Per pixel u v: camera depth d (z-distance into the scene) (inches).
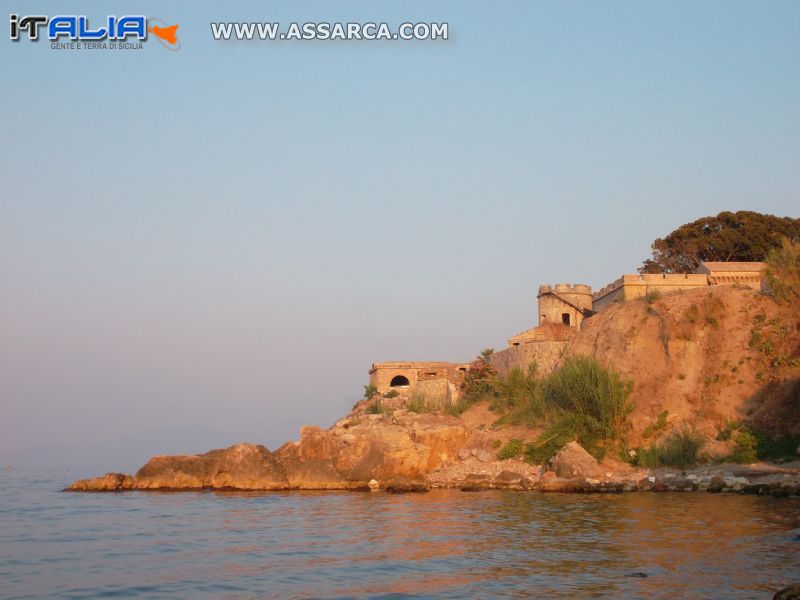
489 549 1259.2
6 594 1024.2
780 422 2182.6
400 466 2331.4
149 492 2342.5
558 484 2079.2
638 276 3026.6
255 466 2388.0
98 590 1039.0
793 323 2373.3
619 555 1175.0
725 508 1617.9
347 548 1309.1
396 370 3769.7
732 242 3683.6
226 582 1071.6
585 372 2418.8
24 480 3759.8
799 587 837.8
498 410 2706.7
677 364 2447.1
